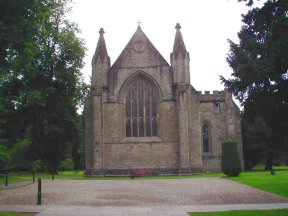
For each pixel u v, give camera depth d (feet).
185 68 182.39
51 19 170.30
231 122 206.18
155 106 184.24
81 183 134.21
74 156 295.28
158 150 179.93
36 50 108.06
